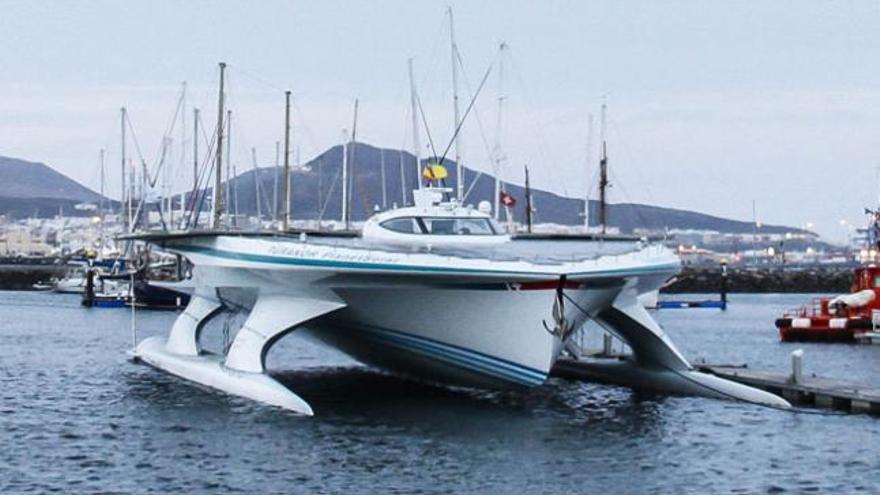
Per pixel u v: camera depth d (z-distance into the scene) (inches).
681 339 2817.4
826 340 2647.6
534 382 1232.2
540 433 1154.7
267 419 1207.6
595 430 1175.0
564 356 1610.5
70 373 1701.5
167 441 1105.4
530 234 1435.8
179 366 1576.0
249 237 1350.9
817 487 951.6
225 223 3161.9
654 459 1043.9
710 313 4340.6
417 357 1342.3
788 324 2682.1
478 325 1243.8
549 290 1193.4
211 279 1465.3
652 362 1439.5
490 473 979.3
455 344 1279.5
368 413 1256.8
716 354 2358.5
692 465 1024.2
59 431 1174.3
